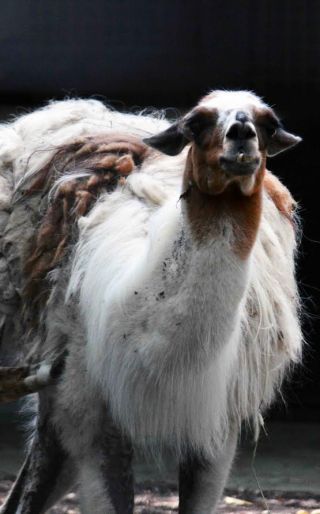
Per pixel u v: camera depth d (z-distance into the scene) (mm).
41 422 18141
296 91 30375
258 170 14406
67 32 29703
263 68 29750
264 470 27625
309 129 34531
